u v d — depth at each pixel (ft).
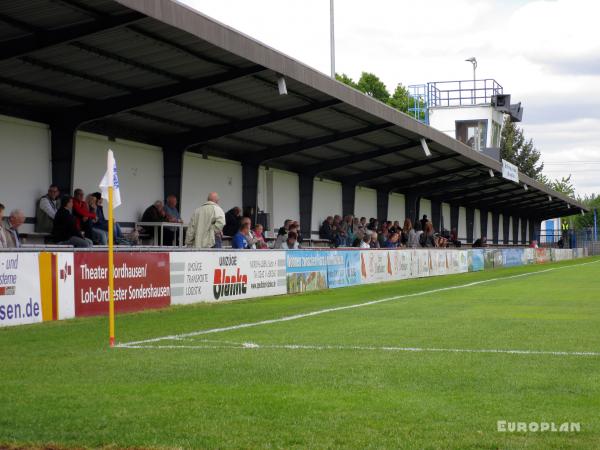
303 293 67.77
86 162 68.39
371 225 112.57
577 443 16.20
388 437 16.69
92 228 59.77
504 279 94.02
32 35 48.03
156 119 72.23
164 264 50.93
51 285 41.55
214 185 87.56
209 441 16.37
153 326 39.34
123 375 24.20
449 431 17.16
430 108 198.70
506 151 354.54
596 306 51.62
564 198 215.92
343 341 32.83
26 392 21.50
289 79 65.36
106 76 58.65
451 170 134.62
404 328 37.93
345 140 96.73
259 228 77.25
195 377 23.81
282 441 16.37
